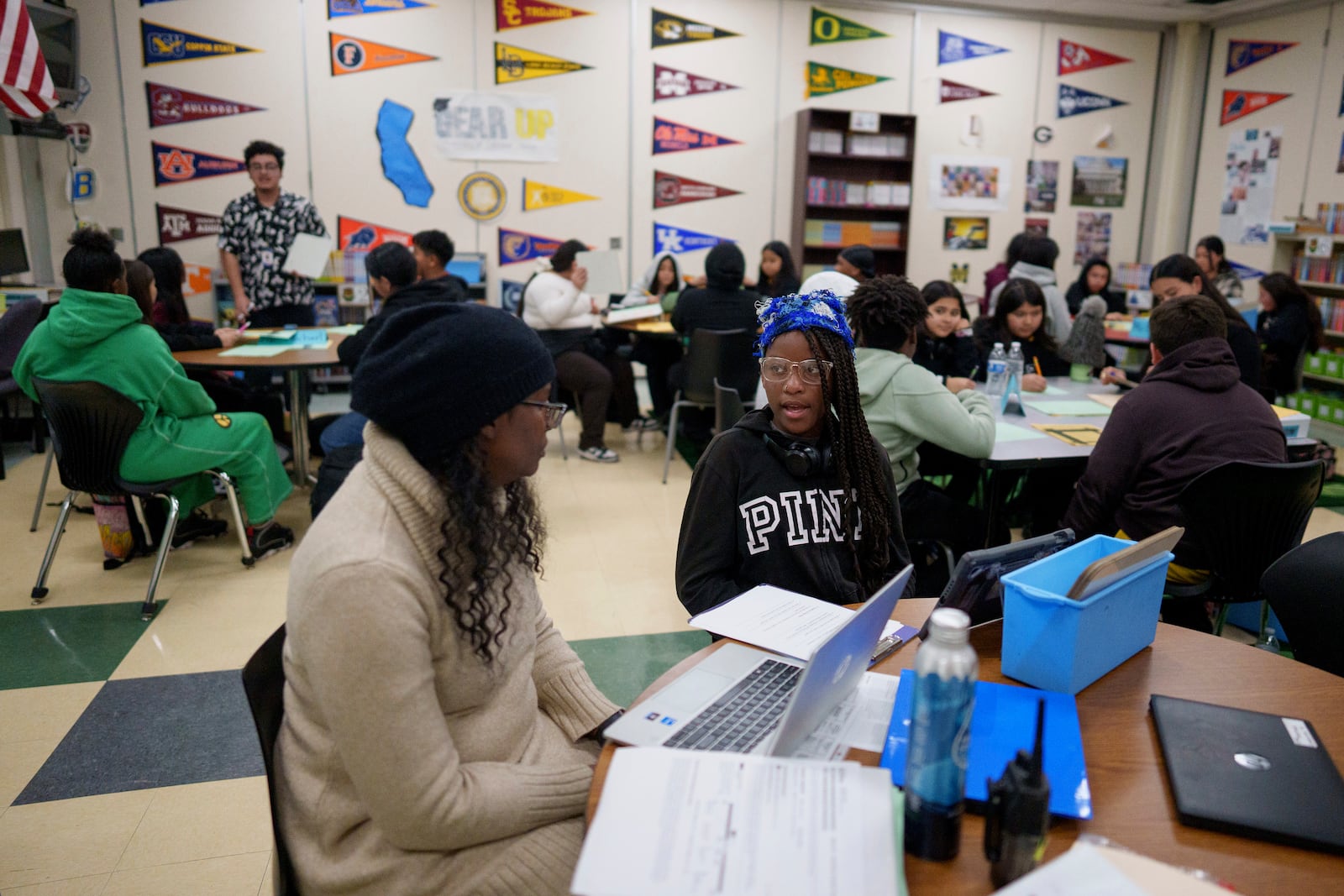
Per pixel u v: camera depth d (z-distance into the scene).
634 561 3.50
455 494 1.02
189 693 2.46
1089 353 4.10
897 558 1.67
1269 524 2.15
